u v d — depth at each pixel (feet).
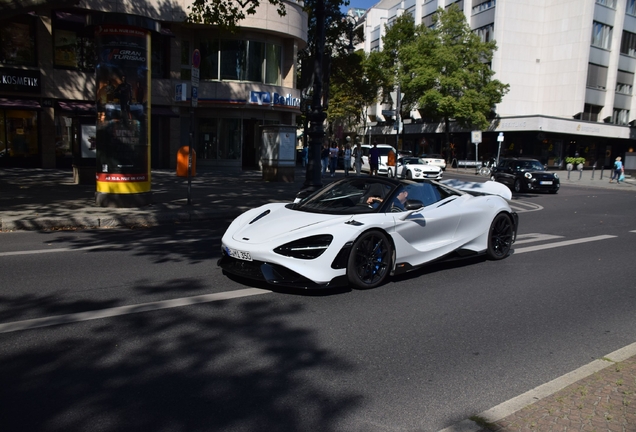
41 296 16.84
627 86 149.18
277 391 10.89
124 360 12.15
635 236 32.91
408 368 12.28
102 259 22.38
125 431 9.18
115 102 35.01
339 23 116.47
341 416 9.99
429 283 20.06
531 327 15.46
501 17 141.49
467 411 10.35
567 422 9.54
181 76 84.84
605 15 139.64
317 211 19.72
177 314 15.40
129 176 36.01
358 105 158.10
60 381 11.00
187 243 26.48
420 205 19.30
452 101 126.21
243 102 84.48
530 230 34.63
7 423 9.32
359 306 16.79
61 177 58.39
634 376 11.63
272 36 87.45
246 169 91.56
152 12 79.51
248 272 17.63
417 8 180.86
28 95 73.15
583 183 96.27
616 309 17.47
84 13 75.97
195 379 11.30
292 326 14.75
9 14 32.09
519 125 136.98
